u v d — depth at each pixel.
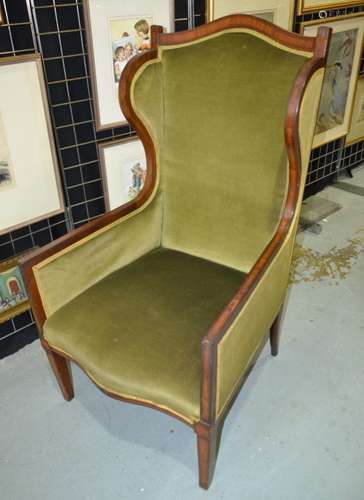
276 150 1.20
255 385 1.53
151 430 1.40
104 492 1.23
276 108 1.16
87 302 1.25
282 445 1.33
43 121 1.44
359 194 2.82
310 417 1.41
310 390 1.50
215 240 1.40
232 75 1.21
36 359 1.68
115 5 1.45
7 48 1.29
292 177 1.18
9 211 1.49
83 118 1.55
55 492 1.23
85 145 1.60
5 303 1.61
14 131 1.39
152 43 1.32
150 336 1.13
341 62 2.37
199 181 1.37
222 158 1.30
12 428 1.41
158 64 1.31
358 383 1.53
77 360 1.17
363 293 1.95
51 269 1.20
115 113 1.62
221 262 1.41
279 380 1.54
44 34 1.35
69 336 1.17
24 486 1.25
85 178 1.66
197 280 1.32
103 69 1.52
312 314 1.84
